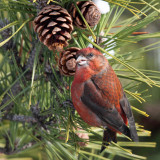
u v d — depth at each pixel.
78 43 4.27
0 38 4.28
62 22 4.20
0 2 4.21
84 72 4.29
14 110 4.30
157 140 4.52
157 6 4.45
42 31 4.20
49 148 4.26
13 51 4.28
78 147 4.22
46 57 4.25
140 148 4.50
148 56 4.53
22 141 4.31
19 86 4.29
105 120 4.30
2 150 4.31
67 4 4.22
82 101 4.29
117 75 4.29
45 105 4.29
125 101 4.30
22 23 4.22
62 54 4.25
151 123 4.53
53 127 4.29
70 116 4.24
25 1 4.21
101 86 4.30
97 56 4.30
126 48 4.50
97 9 4.22
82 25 4.23
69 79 4.30
